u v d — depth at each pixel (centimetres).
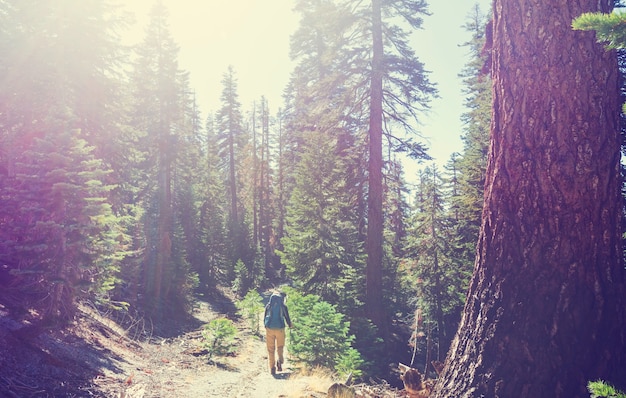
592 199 366
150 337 1277
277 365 952
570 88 381
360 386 794
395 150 1680
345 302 1570
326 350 963
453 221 2303
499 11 441
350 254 1850
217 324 1162
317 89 1756
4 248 754
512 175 403
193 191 3719
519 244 389
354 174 1769
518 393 354
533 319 365
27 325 659
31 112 1005
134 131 1448
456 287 2212
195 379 817
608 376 335
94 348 800
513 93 413
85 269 717
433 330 2373
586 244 362
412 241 2380
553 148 381
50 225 663
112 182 1312
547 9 398
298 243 1795
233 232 4166
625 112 312
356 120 1755
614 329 349
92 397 558
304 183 1886
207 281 3494
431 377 1716
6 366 531
